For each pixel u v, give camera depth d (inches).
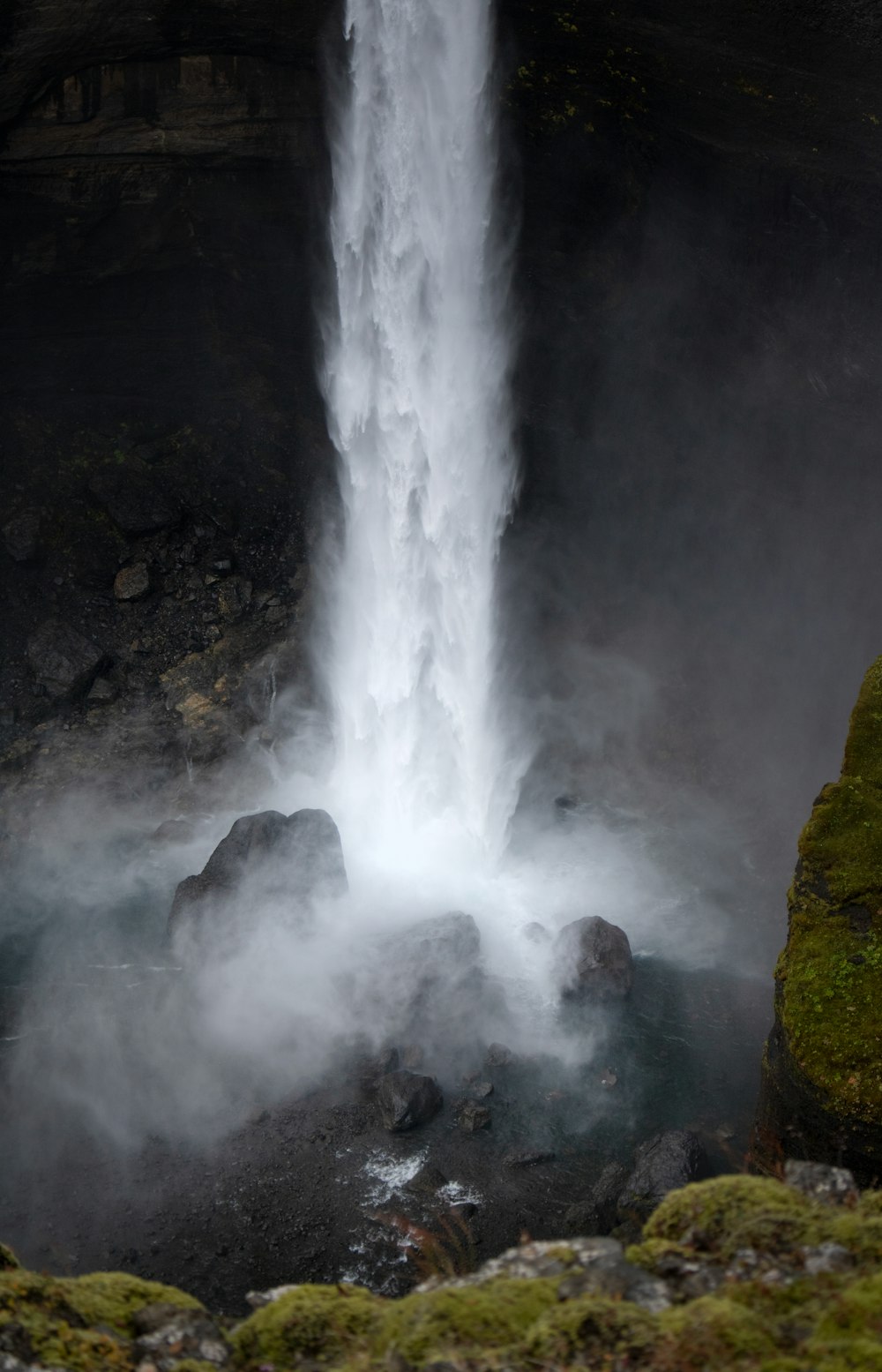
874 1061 442.0
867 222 697.6
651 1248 174.9
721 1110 629.3
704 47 679.7
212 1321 166.6
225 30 829.8
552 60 770.8
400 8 804.0
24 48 807.7
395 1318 163.9
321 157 924.0
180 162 926.4
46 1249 529.7
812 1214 173.5
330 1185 570.6
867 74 630.5
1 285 971.3
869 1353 137.9
